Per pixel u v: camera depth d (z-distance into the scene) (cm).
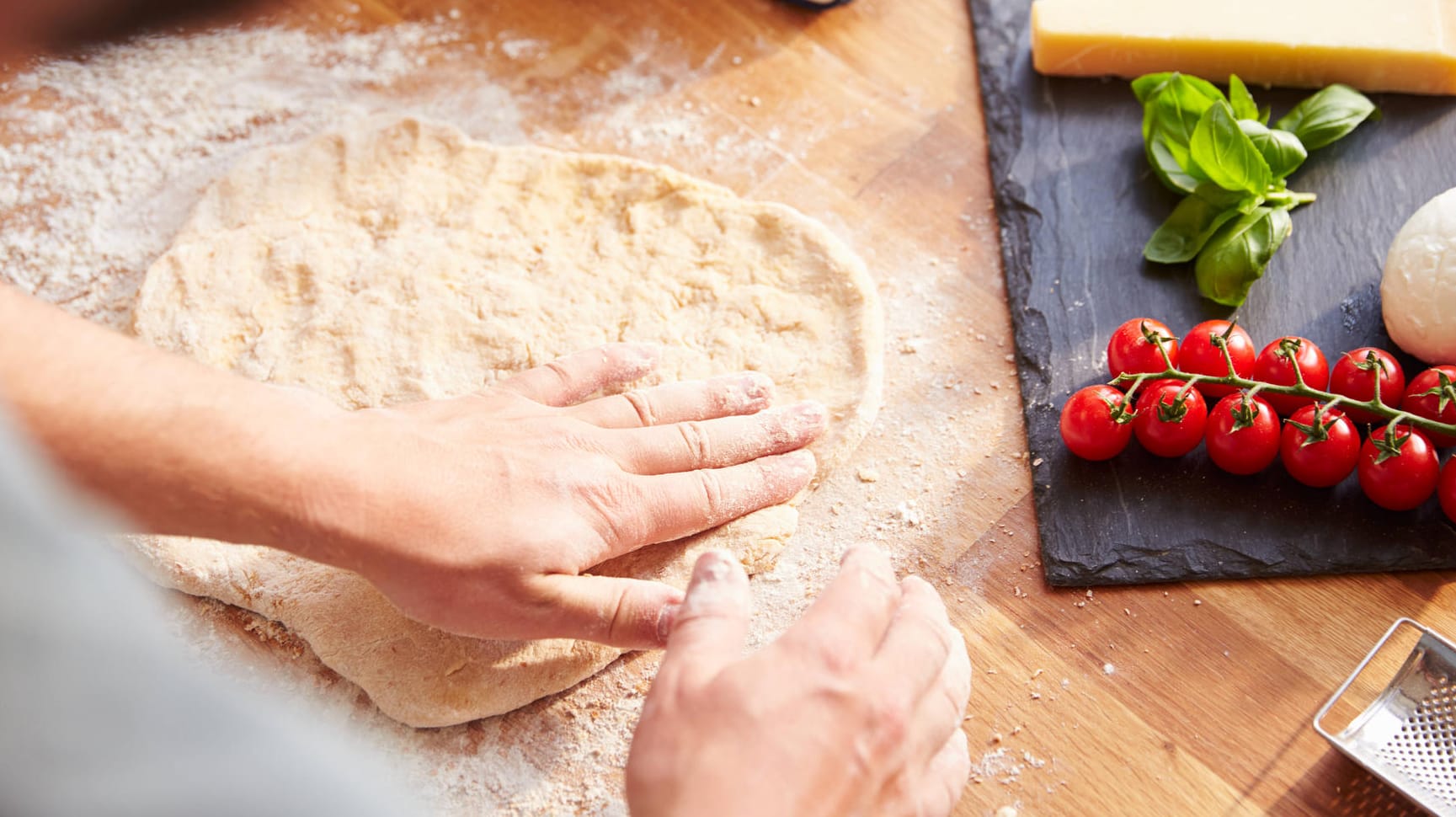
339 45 93
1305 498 77
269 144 90
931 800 65
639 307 82
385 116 88
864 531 78
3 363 64
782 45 92
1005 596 77
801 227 84
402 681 74
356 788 42
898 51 92
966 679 67
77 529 43
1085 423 77
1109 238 84
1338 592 76
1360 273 82
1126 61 88
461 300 82
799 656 64
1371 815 72
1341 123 84
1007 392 81
